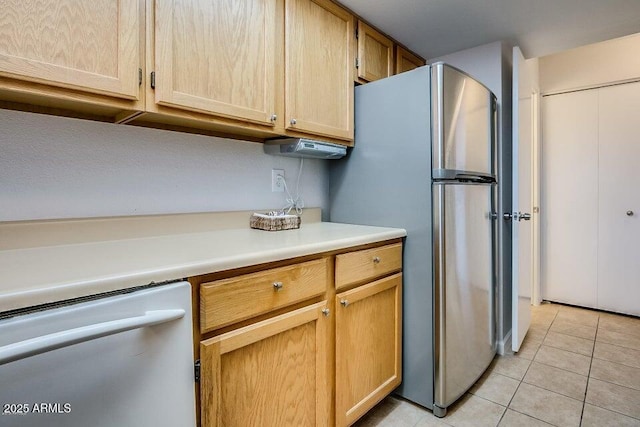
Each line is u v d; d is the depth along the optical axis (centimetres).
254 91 137
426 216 162
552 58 323
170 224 141
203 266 91
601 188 306
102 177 124
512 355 223
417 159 164
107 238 124
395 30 202
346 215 197
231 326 99
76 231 117
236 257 98
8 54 82
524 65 227
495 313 210
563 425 153
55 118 114
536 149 320
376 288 151
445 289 159
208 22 121
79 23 93
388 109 175
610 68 297
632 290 295
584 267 316
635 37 286
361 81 191
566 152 321
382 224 179
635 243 292
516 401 172
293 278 116
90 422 71
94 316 72
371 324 151
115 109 110
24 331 63
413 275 167
